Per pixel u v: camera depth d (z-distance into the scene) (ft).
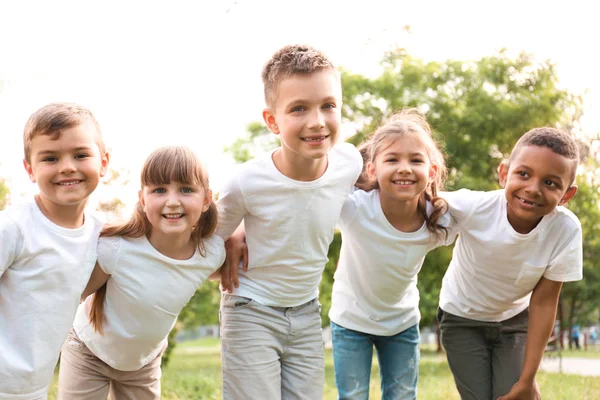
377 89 55.36
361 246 12.35
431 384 26.43
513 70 57.52
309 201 11.39
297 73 10.80
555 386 25.16
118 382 12.01
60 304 10.30
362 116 55.26
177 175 10.55
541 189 11.51
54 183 10.10
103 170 10.90
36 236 10.04
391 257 12.28
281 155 11.50
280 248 11.50
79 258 10.45
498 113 54.39
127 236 10.89
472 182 52.24
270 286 11.73
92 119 10.57
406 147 11.62
